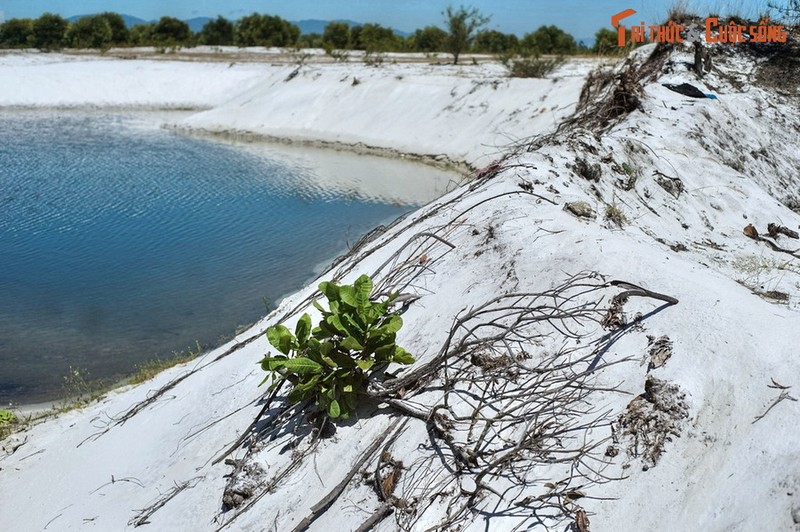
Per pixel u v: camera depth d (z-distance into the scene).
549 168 8.69
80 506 6.48
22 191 20.44
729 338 4.79
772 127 13.57
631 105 12.69
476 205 7.85
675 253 7.61
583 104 14.02
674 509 4.03
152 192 20.25
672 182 9.98
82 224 17.34
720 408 4.40
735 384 4.48
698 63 14.65
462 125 25.27
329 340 5.64
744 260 8.12
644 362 4.89
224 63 44.16
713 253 8.35
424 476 4.74
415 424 5.16
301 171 23.03
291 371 5.55
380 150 26.19
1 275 13.99
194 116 33.72
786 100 14.57
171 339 11.10
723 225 9.55
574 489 4.32
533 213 7.11
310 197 19.52
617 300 5.40
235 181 21.61
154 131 31.75
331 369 5.49
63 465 7.38
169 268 14.18
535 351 5.37
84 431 8.03
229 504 5.41
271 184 21.14
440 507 4.51
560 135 10.59
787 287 7.18
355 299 5.55
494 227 7.06
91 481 6.84
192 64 44.44
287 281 13.20
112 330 11.51
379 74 32.31
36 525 6.45
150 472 6.50
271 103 32.59
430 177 21.94
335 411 5.37
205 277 13.62
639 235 7.88
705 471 4.12
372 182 21.28
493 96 25.55
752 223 9.79
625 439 4.47
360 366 5.36
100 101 39.28
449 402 5.20
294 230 16.44
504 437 4.79
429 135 25.77
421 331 6.32
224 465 5.89
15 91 39.09
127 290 13.12
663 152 10.85
